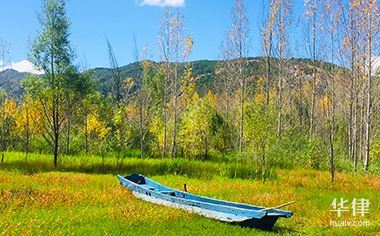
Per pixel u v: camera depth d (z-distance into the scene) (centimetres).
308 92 5641
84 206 1606
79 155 3725
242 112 3941
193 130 4022
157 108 4638
